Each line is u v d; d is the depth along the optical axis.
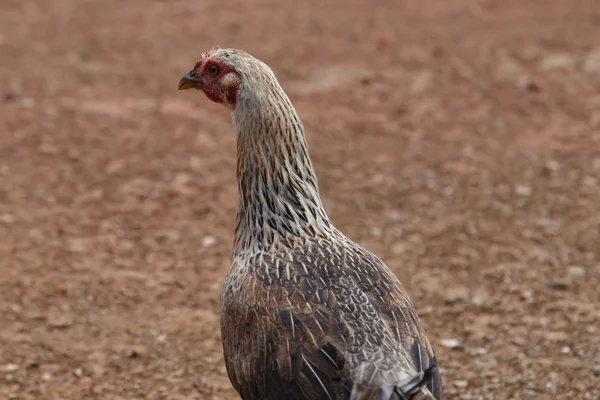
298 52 60.62
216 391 26.98
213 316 31.06
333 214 38.28
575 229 36.25
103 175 42.00
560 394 26.28
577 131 46.28
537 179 40.94
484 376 27.25
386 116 49.12
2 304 31.42
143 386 27.27
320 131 47.09
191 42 63.78
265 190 21.66
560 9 71.44
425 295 31.88
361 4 75.44
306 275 20.05
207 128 47.84
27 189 40.41
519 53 58.66
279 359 18.55
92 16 71.56
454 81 54.12
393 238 36.09
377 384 16.92
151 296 32.31
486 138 45.97
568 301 31.19
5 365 28.05
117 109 50.22
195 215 38.50
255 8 74.38
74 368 28.08
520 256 34.34
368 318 18.73
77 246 35.69
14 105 50.31
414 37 63.75
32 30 67.00
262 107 21.44
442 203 39.00
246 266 21.19
